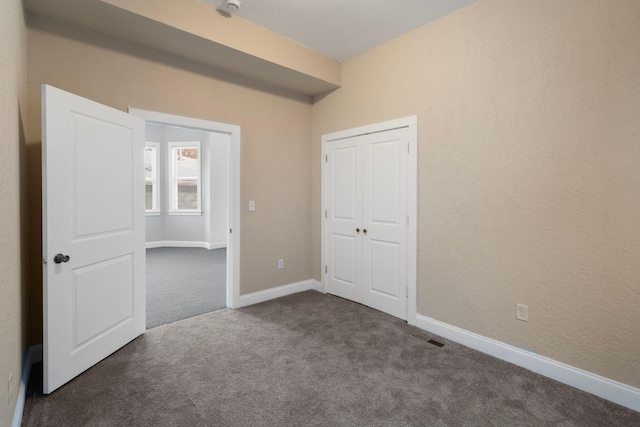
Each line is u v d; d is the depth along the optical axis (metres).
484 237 2.45
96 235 2.20
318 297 3.72
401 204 3.05
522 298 2.25
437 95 2.72
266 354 2.38
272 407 1.79
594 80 1.92
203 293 3.88
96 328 2.20
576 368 2.02
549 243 2.12
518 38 2.23
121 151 2.42
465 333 2.55
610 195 1.88
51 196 1.86
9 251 1.49
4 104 1.40
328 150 3.81
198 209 7.31
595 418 1.73
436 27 2.72
